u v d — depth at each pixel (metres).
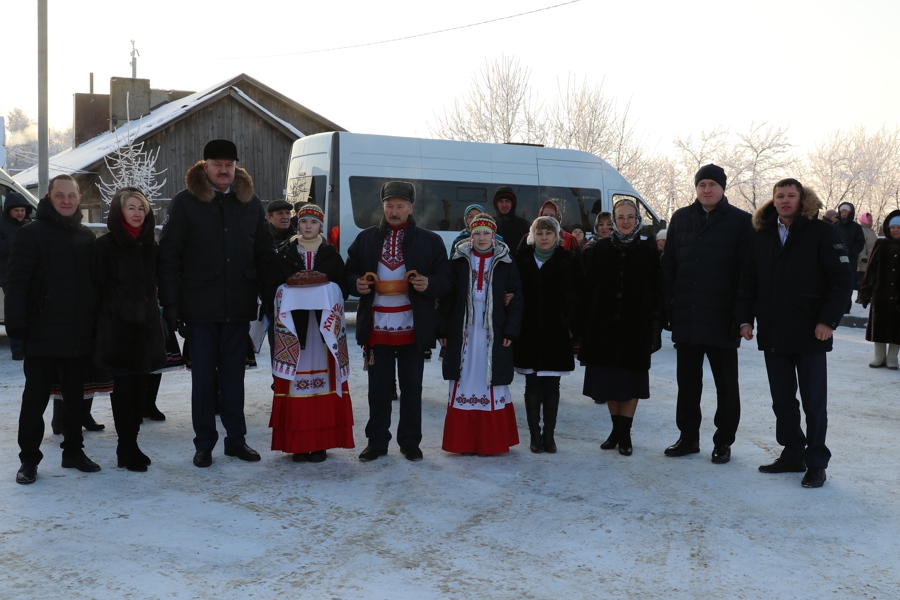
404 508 4.32
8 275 4.62
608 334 5.45
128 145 23.06
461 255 5.44
